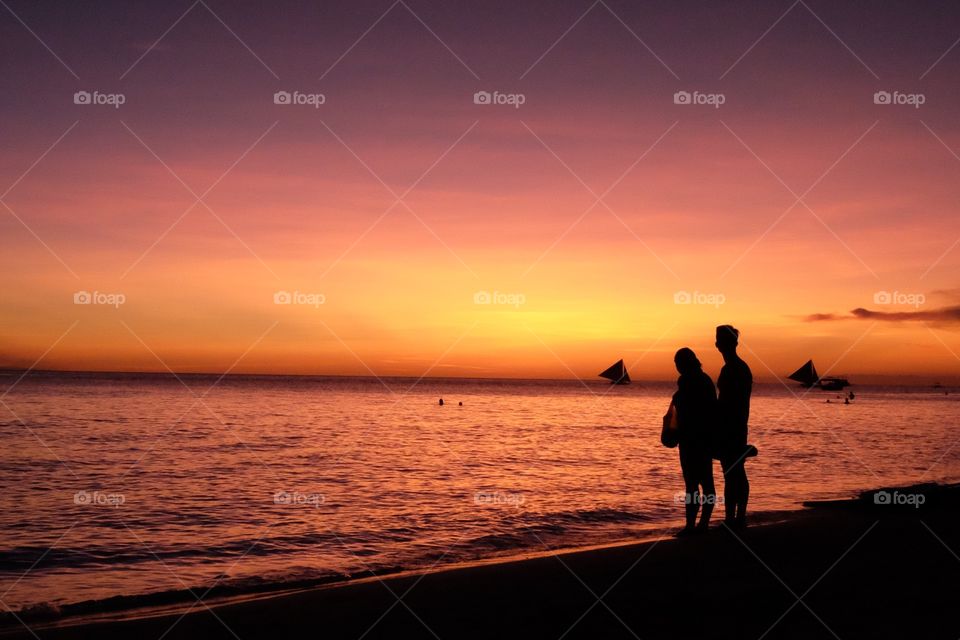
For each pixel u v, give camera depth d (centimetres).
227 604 591
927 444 2786
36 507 1297
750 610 521
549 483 1596
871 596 555
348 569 839
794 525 896
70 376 17112
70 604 645
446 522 1139
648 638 463
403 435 3000
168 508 1286
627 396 10962
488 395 10862
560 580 640
